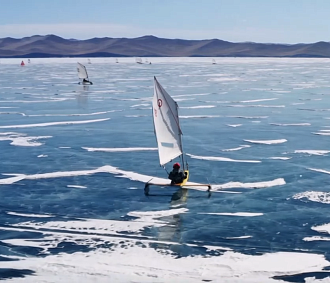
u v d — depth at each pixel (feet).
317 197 59.41
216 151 84.43
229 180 66.90
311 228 49.67
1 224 51.24
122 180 67.77
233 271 40.06
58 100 166.09
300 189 62.59
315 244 45.68
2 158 80.69
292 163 75.66
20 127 111.34
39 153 84.28
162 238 47.34
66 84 238.07
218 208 56.03
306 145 88.74
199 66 491.31
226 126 110.63
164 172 71.67
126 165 75.72
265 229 49.47
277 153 82.64
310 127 108.27
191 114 130.52
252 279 38.63
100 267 40.70
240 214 53.98
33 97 175.94
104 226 50.55
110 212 55.01
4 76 309.22
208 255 43.29
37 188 64.23
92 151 85.56
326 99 165.78
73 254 43.47
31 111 138.82
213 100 163.73
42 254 43.55
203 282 38.06
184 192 62.08
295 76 299.79
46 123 115.65
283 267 40.75
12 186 65.16
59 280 38.42
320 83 239.09
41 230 49.49
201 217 53.16
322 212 54.34
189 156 80.69
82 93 190.08
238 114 130.00
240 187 63.93
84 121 118.73
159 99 65.92
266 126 110.22
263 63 620.49
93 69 420.36
